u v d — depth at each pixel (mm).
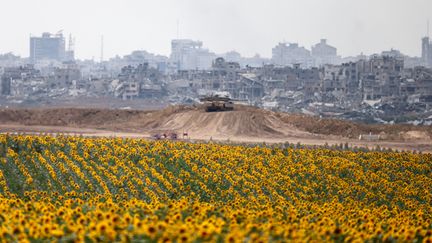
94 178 120062
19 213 68625
